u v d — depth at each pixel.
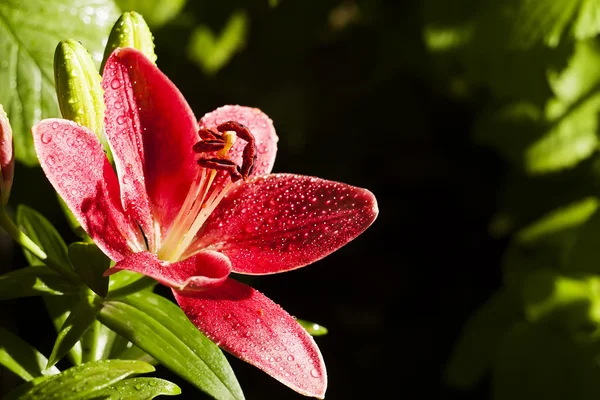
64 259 0.99
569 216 1.27
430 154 1.66
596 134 1.27
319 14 1.33
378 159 1.65
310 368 0.90
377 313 1.57
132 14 0.95
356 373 1.51
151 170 0.95
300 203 0.95
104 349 1.00
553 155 1.28
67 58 0.93
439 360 1.53
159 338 0.93
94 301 0.94
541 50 1.21
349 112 1.64
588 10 1.13
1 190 0.92
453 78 1.50
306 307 1.55
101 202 0.92
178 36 1.23
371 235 1.63
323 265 1.59
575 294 1.25
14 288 0.94
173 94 0.94
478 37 1.20
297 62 1.57
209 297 0.92
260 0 1.21
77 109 0.94
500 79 1.24
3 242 1.25
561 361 1.24
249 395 1.42
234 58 1.46
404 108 1.64
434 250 1.63
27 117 1.03
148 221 0.95
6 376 1.21
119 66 0.94
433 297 1.59
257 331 0.91
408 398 1.49
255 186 0.96
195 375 0.93
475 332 1.31
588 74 1.23
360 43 1.60
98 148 0.91
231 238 0.96
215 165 0.94
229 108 0.98
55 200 1.07
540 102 1.24
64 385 0.92
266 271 0.94
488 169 1.66
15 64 1.03
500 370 1.26
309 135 1.62
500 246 1.61
